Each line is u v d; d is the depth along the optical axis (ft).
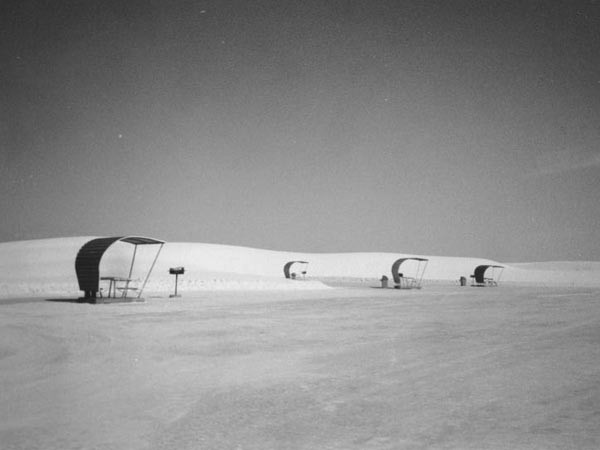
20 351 32.94
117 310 63.31
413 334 43.09
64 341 37.17
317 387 23.67
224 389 23.17
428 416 18.94
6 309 63.67
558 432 16.99
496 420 18.43
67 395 21.98
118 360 30.14
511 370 27.81
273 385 24.03
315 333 43.14
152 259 264.31
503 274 374.63
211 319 53.42
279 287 133.69
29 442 15.96
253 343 37.17
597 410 19.79
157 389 23.13
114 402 20.85
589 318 58.13
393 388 23.49
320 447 15.53
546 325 50.60
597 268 518.37
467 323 52.19
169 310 63.87
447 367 28.68
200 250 386.32
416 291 132.57
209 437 16.48
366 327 47.96
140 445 15.67
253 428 17.47
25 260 229.45
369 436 16.60
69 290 105.19
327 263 449.06
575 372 27.32
